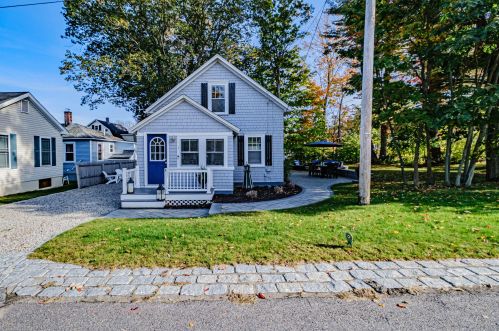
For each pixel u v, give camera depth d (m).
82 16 18.23
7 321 2.77
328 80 25.59
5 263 4.19
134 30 19.30
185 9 19.64
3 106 12.70
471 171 11.72
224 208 8.58
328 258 4.16
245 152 14.25
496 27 8.46
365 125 7.92
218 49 21.73
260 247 4.59
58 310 2.95
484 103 9.11
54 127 16.66
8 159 13.15
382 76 12.05
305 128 23.08
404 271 3.73
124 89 20.39
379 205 7.91
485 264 3.90
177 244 4.77
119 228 5.93
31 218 7.65
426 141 13.38
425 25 10.81
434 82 13.45
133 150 32.62
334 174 18.98
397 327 2.62
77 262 4.16
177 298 3.15
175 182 11.36
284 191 12.19
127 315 2.85
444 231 5.16
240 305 3.01
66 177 19.34
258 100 14.19
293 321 2.73
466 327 2.61
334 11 17.17
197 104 11.21
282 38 19.14
